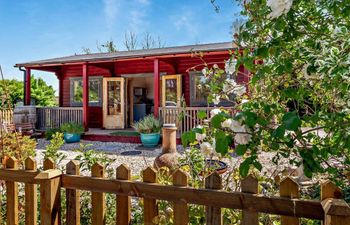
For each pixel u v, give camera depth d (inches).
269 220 63.4
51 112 423.2
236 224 62.2
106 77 441.4
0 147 110.5
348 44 50.5
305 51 52.5
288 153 46.9
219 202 52.9
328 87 54.7
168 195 57.1
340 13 48.2
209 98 85.4
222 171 84.5
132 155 277.3
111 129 434.6
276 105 52.4
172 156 157.8
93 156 109.3
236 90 79.4
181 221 56.3
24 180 70.9
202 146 66.7
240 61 57.7
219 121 45.3
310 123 53.1
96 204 64.7
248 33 56.0
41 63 397.7
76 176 66.4
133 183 60.4
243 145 44.3
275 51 51.1
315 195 75.8
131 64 438.6
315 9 52.7
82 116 398.6
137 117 517.7
